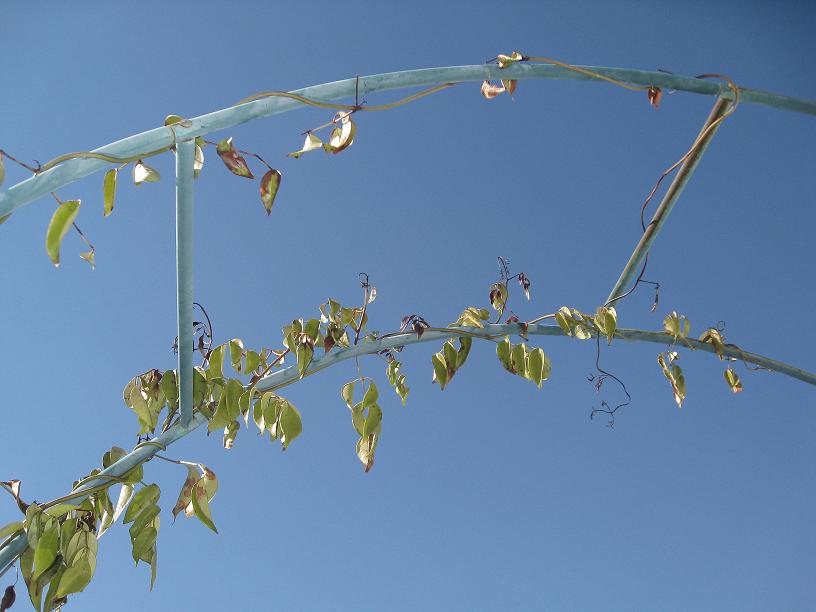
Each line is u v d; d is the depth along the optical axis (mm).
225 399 1741
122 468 1624
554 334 2246
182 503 1655
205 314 1835
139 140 1281
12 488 1475
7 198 1167
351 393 1923
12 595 1497
